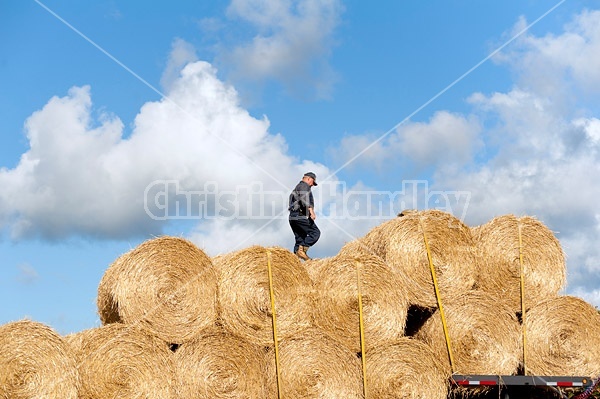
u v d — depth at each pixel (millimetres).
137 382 9367
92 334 9305
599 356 11047
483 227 11469
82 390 9094
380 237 11141
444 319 10766
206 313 9922
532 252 11430
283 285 10234
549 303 11086
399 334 10617
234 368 9828
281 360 10023
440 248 11070
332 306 10445
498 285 11312
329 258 11031
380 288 10609
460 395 10680
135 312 9695
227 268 10109
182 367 9695
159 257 9836
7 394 8656
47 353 8875
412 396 10328
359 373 10281
